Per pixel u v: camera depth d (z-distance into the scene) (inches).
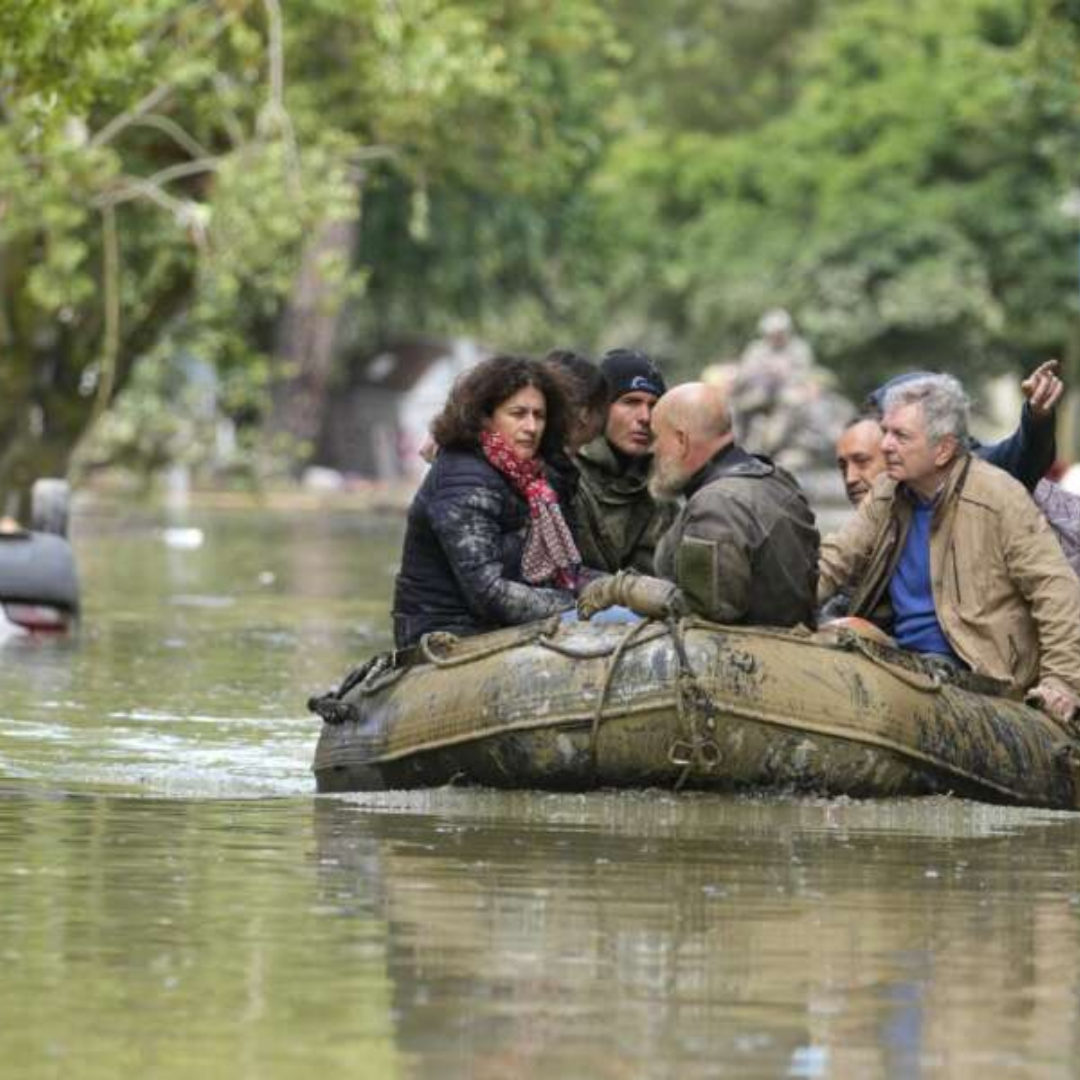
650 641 1211.2
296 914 923.4
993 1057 740.7
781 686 1198.9
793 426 5812.0
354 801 1214.3
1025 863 1056.2
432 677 1247.5
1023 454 1343.5
